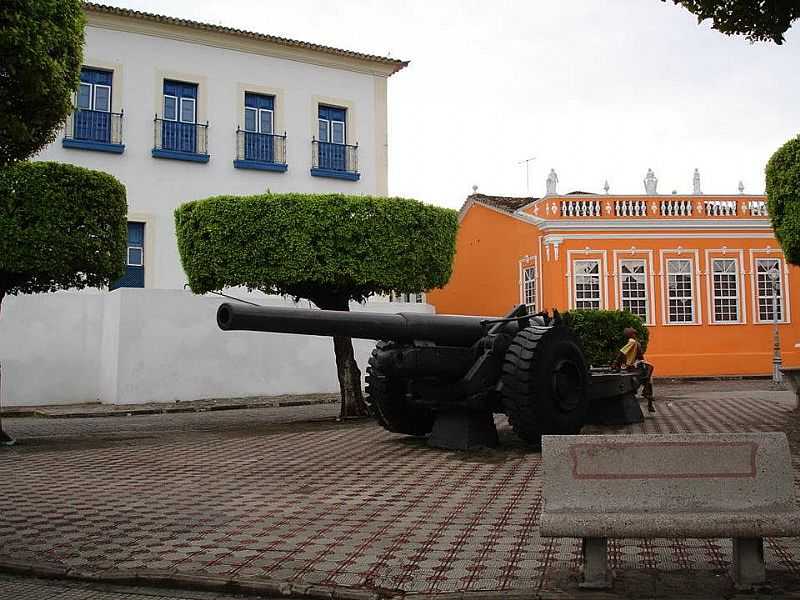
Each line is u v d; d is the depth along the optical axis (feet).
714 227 84.53
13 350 58.80
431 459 29.30
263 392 64.69
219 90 73.97
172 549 16.97
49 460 31.73
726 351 84.17
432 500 21.76
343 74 80.53
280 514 20.36
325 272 44.06
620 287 83.41
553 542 16.94
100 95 69.05
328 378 68.13
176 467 29.09
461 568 15.10
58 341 60.70
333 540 17.47
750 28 20.08
